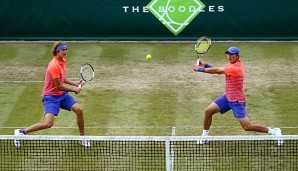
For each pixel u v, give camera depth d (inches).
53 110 970.7
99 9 1552.7
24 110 1162.0
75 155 956.6
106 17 1555.1
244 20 1549.0
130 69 1379.2
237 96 960.3
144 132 1061.8
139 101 1198.9
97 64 1409.9
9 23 1566.2
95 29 1565.0
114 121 1108.5
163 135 1049.5
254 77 1325.0
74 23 1563.7
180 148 946.7
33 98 1219.9
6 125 1093.8
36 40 1566.2
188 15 1547.7
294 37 1553.9
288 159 941.2
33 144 988.6
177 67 1386.6
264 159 940.6
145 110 1155.9
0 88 1273.4
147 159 938.7
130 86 1278.3
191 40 1560.0
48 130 1068.5
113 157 948.6
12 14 1558.8
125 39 1567.4
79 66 1398.9
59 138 869.2
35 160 941.8
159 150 959.6
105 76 1334.9
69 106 984.3
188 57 1451.8
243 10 1544.0
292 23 1546.5
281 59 1437.0
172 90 1254.9
